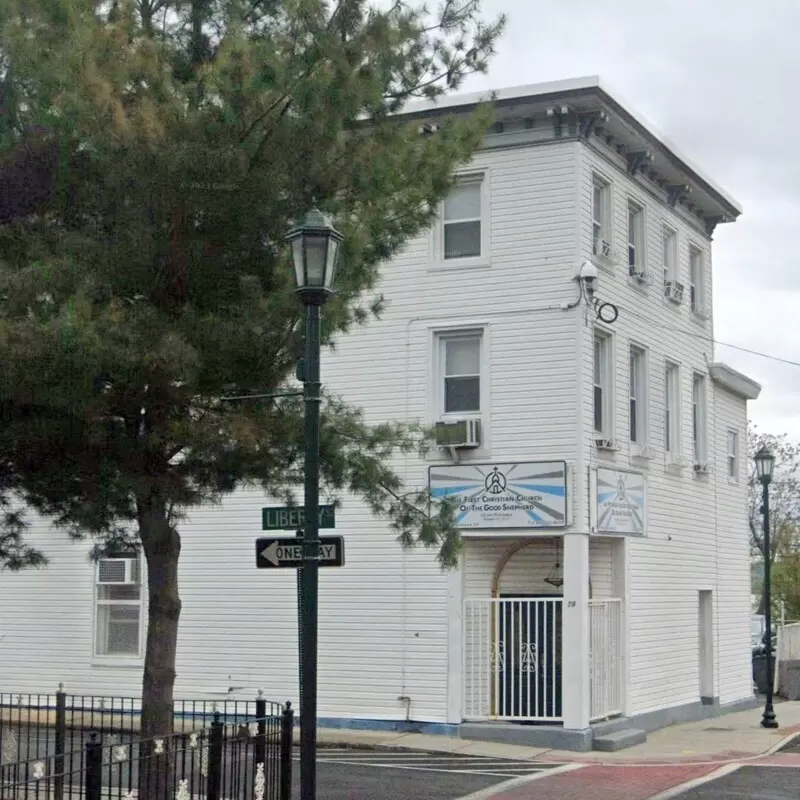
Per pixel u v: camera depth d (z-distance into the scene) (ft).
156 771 37.27
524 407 70.03
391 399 72.90
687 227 87.76
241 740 38.96
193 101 39.78
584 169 71.26
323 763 60.49
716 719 84.07
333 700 72.69
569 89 69.41
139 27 41.32
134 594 80.12
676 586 81.82
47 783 34.96
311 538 35.63
